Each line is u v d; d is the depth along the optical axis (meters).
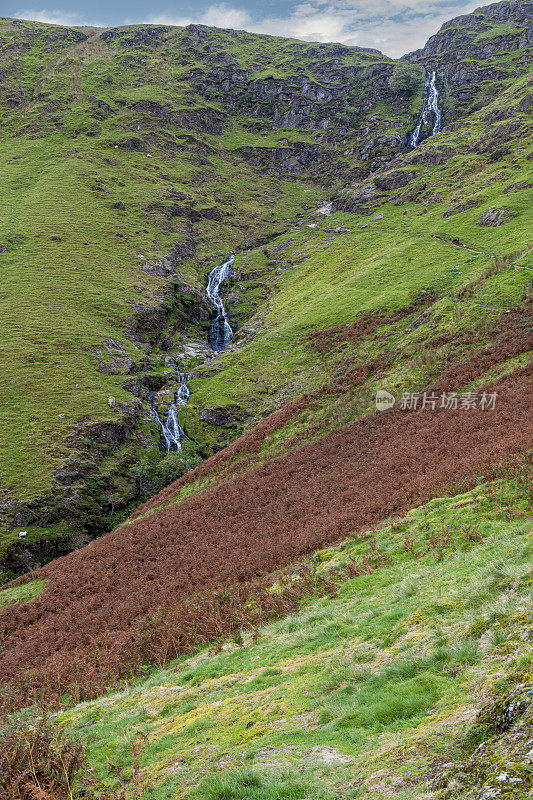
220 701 11.69
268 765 7.30
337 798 5.80
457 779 4.73
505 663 7.14
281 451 50.22
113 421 85.69
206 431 84.81
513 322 51.00
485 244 92.50
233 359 99.56
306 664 11.82
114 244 144.50
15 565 64.19
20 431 81.69
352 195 166.12
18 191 165.38
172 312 126.31
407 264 99.88
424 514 20.92
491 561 12.99
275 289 131.75
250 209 187.12
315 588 18.66
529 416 29.17
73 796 7.79
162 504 52.62
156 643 20.50
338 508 28.72
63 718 15.41
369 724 7.59
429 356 52.53
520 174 115.75
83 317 111.94
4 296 114.62
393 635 11.07
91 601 32.09
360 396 52.97
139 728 11.90
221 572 26.67
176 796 7.27
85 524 71.50
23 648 28.83
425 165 158.38
